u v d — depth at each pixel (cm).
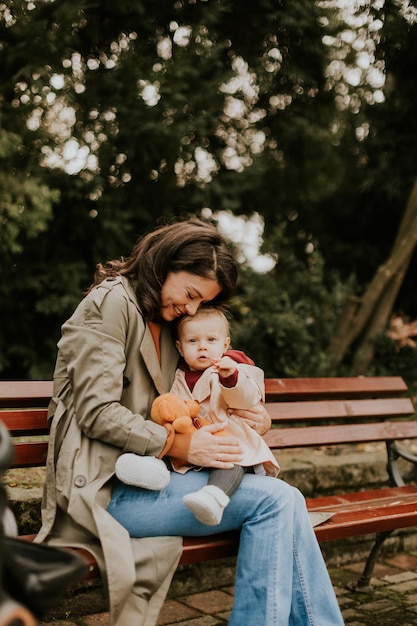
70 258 713
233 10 705
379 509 292
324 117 865
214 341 254
